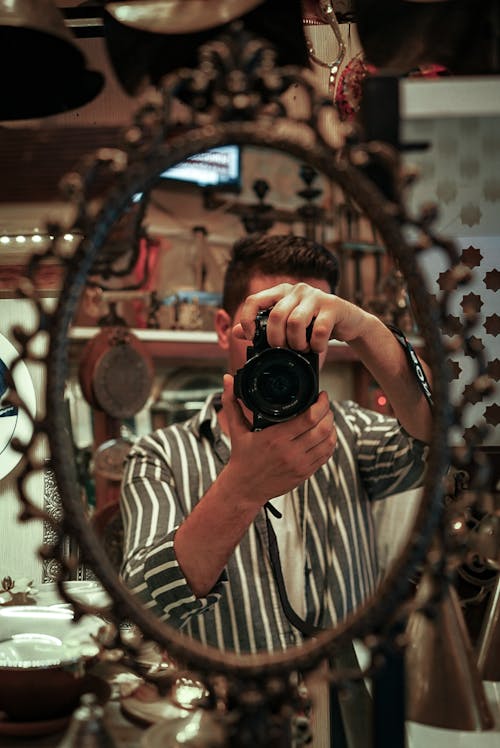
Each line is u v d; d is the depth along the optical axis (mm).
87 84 697
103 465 1125
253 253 738
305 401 525
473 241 706
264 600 638
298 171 1142
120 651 480
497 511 622
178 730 494
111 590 448
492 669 608
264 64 463
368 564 706
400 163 458
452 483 626
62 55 669
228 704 464
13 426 947
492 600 625
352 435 770
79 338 1157
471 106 605
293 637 641
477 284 710
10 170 870
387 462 732
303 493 701
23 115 706
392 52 623
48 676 525
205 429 800
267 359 522
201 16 593
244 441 529
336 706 550
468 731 555
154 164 454
